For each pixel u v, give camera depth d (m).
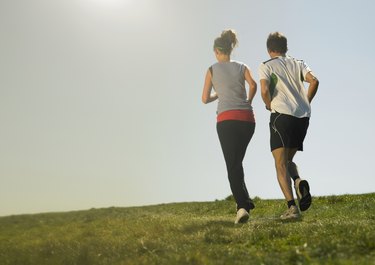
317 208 10.77
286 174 7.77
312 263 4.27
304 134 7.78
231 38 8.27
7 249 5.91
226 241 5.79
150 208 16.48
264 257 4.57
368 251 4.68
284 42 7.97
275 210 11.59
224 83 8.03
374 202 10.24
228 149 7.96
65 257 5.47
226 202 14.72
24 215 10.34
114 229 7.85
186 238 6.09
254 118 8.12
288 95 7.68
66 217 11.16
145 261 4.82
